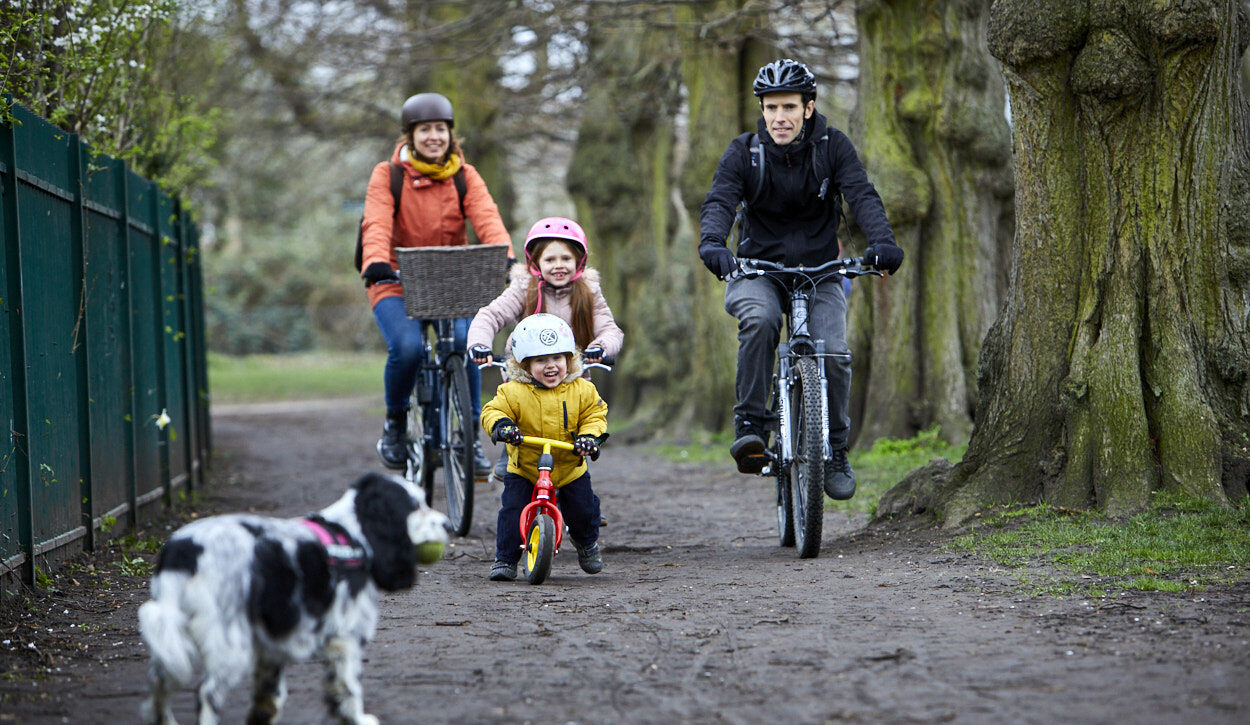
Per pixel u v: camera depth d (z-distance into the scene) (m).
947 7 20.47
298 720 6.05
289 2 36.72
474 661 7.14
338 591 5.33
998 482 11.38
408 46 34.00
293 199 63.53
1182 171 10.82
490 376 35.72
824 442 10.45
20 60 11.59
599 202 33.59
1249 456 10.48
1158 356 10.86
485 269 12.07
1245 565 8.70
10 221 9.47
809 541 10.73
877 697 6.10
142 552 12.46
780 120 10.59
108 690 6.73
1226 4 10.62
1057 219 11.27
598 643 7.53
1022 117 11.41
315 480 21.11
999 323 11.90
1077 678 6.25
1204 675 6.16
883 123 20.89
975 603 8.20
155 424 15.58
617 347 10.74
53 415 10.49
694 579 10.05
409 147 13.23
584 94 33.34
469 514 12.41
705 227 10.48
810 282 10.88
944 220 20.84
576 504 10.51
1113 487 10.64
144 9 14.30
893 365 21.00
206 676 4.89
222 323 84.06
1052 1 10.95
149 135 18.33
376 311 13.05
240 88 40.81
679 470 21.70
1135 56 10.73
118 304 13.50
